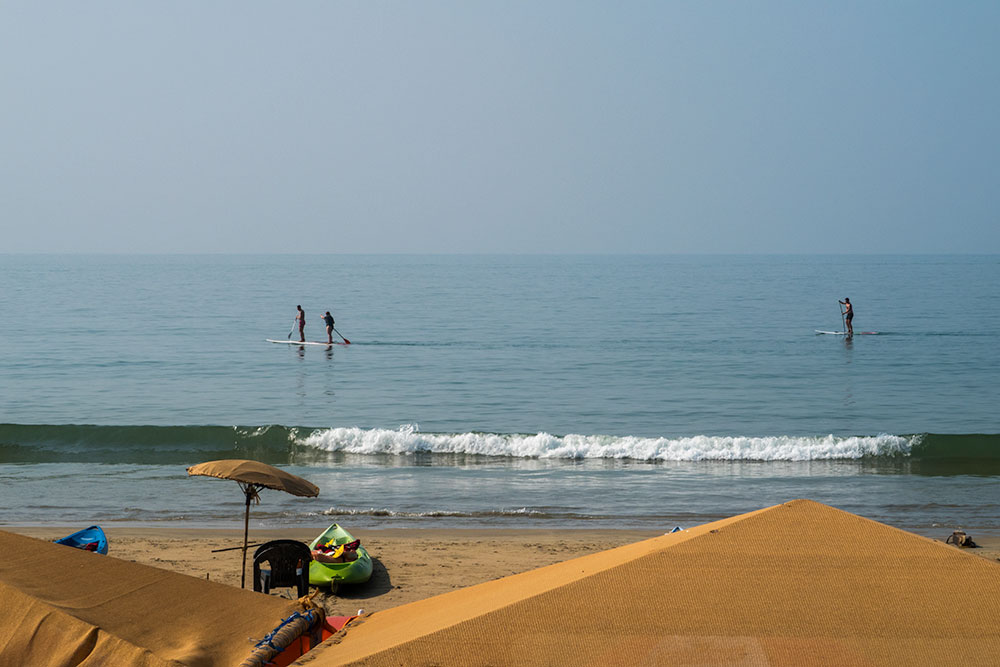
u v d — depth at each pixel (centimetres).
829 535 409
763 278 16675
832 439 2314
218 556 1348
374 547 1416
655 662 354
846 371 3925
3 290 11425
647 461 2252
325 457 2305
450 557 1359
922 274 18638
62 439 2423
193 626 530
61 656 486
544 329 6016
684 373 3900
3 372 3853
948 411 2997
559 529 1570
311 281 15488
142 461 2245
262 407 3077
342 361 4288
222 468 940
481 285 13800
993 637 357
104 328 5928
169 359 4316
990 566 388
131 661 480
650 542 454
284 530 1543
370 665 375
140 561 1309
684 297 10100
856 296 10062
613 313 7538
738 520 425
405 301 9419
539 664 360
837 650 354
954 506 1755
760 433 2669
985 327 5925
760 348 4797
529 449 2323
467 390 3456
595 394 3369
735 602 376
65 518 1636
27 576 541
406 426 2700
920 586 379
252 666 482
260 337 5388
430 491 1889
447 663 368
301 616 545
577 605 383
